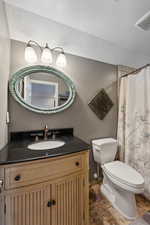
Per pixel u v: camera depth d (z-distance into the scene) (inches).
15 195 33.3
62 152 39.1
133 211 50.5
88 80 71.4
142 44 67.7
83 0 41.7
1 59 38.7
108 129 78.4
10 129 52.8
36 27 51.4
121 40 64.1
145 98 62.6
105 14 47.5
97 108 74.0
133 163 69.3
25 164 34.0
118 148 77.9
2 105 41.1
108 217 51.1
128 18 49.4
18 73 53.5
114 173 53.9
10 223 32.9
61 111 62.7
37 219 35.9
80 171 43.2
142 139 63.7
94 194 64.5
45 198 36.9
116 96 81.4
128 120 71.0
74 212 41.9
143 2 42.0
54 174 38.1
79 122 68.5
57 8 45.1
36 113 57.5
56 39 56.8
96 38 61.8
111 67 79.2
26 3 43.1
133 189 46.2
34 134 56.0
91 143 72.2
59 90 62.5
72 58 66.7
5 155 36.1
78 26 54.1
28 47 50.8
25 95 55.6
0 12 36.8
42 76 59.1
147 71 61.4
